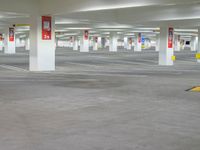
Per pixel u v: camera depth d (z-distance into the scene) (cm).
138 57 4559
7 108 949
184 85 1516
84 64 3048
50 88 1383
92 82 1612
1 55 4619
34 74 1988
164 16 2523
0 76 1855
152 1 1666
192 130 721
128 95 1213
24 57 4116
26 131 702
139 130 717
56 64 3005
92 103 1044
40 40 2188
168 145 613
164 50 3062
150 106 1000
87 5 1878
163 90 1349
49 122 784
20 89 1342
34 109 938
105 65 2950
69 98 1135
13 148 586
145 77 1881
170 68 2653
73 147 594
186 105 1020
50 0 2058
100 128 731
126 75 1994
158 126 754
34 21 2167
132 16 2762
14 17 2741
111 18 2898
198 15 2322
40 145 605
